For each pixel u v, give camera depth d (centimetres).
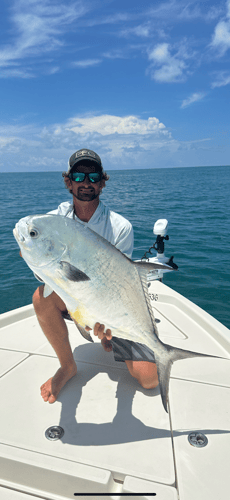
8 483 141
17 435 158
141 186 4469
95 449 149
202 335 261
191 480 133
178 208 1867
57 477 135
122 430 162
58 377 192
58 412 175
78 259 140
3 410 176
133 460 143
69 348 197
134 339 150
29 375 208
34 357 229
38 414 173
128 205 2048
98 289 143
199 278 661
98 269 142
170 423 167
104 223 199
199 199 2441
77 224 142
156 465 141
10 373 210
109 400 185
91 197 186
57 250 139
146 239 1041
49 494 135
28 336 261
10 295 617
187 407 178
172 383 200
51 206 2122
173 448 150
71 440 155
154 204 2100
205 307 530
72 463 139
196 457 145
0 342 251
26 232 140
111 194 3048
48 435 158
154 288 340
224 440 155
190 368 216
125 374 211
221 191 3306
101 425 165
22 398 186
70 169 181
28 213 1748
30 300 593
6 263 820
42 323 186
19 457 142
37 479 138
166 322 284
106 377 207
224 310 518
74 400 185
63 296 145
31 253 141
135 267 147
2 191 4009
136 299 147
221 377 206
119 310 146
